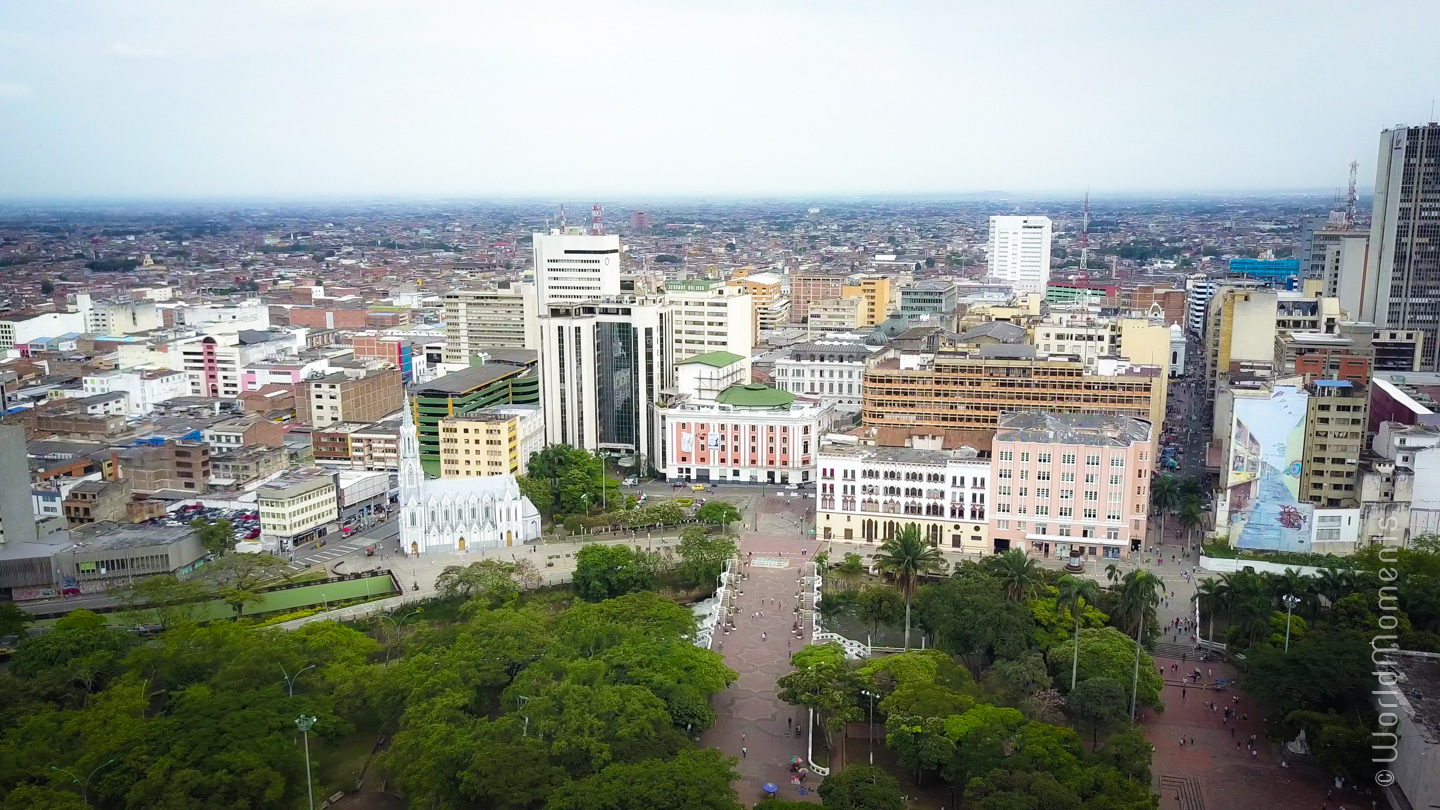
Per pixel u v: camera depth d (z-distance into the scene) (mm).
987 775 189375
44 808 179625
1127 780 191625
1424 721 198250
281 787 191500
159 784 187750
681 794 180625
